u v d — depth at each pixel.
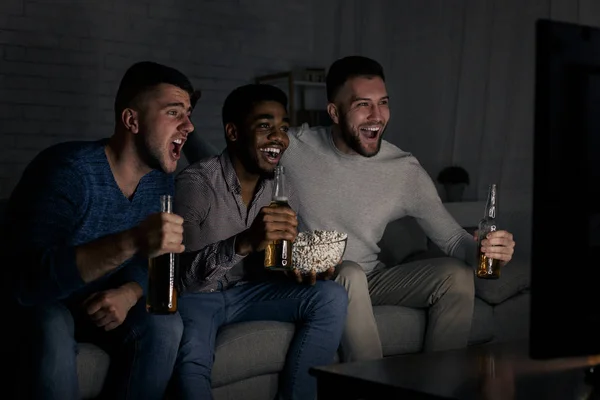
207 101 5.39
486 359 1.62
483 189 4.23
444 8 4.52
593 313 1.29
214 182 2.30
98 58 5.00
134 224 2.04
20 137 4.80
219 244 2.12
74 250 1.71
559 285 1.25
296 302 2.23
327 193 2.63
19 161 4.80
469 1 4.35
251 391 2.20
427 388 1.35
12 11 4.74
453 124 4.45
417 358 1.61
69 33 4.91
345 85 2.60
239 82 5.51
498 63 4.17
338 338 2.24
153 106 1.99
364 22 5.11
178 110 2.03
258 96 2.33
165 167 2.04
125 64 5.09
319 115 5.24
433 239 2.71
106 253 1.69
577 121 1.25
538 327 1.25
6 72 4.74
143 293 1.99
